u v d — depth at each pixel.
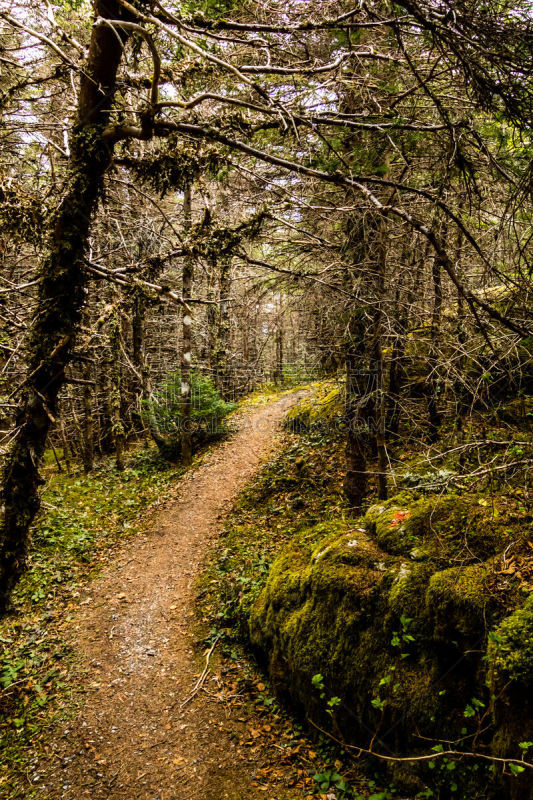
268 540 9.45
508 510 4.58
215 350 19.30
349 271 5.82
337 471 11.22
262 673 6.12
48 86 4.31
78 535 10.65
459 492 5.12
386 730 4.19
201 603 7.93
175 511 11.88
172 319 17.25
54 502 12.41
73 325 3.70
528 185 2.50
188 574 9.01
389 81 4.01
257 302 7.08
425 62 3.46
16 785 4.78
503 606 3.66
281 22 3.24
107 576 9.08
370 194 2.38
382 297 6.53
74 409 16.72
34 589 8.48
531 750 3.00
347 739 4.61
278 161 2.71
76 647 6.95
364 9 2.37
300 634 5.16
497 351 3.25
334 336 7.53
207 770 4.81
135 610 7.92
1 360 5.65
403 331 6.96
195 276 7.79
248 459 14.57
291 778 4.52
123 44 3.01
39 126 3.90
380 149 3.94
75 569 9.30
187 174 3.45
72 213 3.38
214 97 2.76
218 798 4.46
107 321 4.16
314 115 2.90
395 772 4.07
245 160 5.16
